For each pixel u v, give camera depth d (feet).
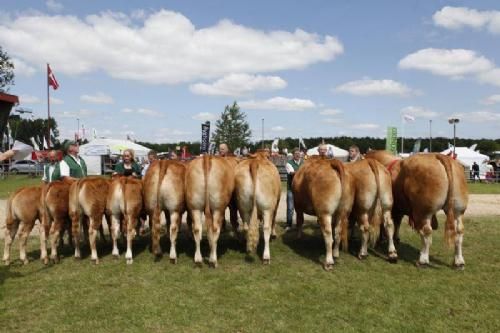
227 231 31.78
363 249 23.61
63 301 18.02
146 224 33.99
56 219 23.84
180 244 27.63
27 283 20.33
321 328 15.48
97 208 23.65
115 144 104.88
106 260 24.07
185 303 17.69
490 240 27.73
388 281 20.07
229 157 29.09
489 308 17.03
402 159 25.90
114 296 18.49
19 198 23.56
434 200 21.11
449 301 17.69
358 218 23.68
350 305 17.40
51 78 76.84
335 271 21.62
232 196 24.63
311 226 33.63
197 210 22.65
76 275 21.38
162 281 20.31
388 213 23.12
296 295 18.47
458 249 21.65
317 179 22.06
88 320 16.22
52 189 23.62
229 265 22.80
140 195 24.06
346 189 22.09
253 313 16.74
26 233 23.81
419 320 16.05
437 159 21.35
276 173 24.40
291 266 22.57
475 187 72.28
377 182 22.58
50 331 15.37
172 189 22.91
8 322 16.10
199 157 23.06
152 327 15.65
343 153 99.71
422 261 22.09
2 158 16.40
